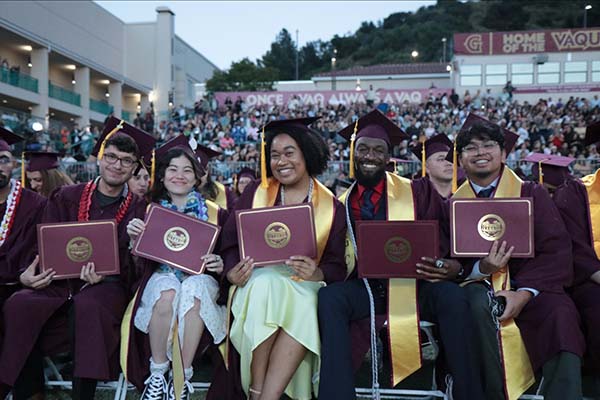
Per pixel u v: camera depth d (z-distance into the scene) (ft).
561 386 9.75
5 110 65.62
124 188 12.59
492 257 10.56
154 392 10.57
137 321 11.00
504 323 10.60
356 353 10.85
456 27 225.76
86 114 98.12
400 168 35.47
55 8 90.12
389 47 234.38
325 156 12.23
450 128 67.41
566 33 99.60
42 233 11.13
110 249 11.24
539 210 11.23
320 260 11.74
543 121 74.90
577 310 10.94
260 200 12.06
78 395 10.52
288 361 10.18
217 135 70.18
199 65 144.25
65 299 11.35
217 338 10.99
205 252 11.13
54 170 18.47
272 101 97.19
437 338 11.60
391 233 10.62
